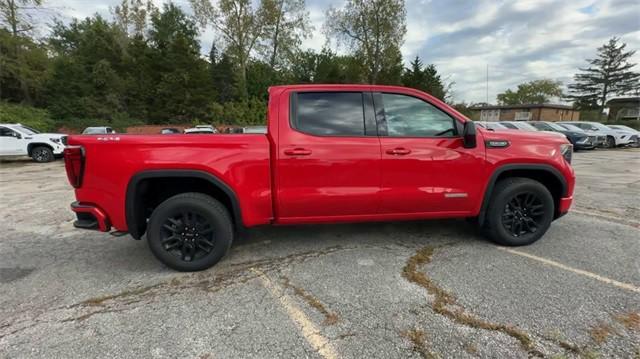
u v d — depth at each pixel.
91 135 2.84
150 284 2.77
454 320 2.20
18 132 12.34
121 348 1.97
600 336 2.01
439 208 3.28
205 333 2.10
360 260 3.18
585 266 2.97
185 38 32.91
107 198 2.84
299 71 40.38
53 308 2.40
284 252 3.40
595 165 10.39
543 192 3.38
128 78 29.83
